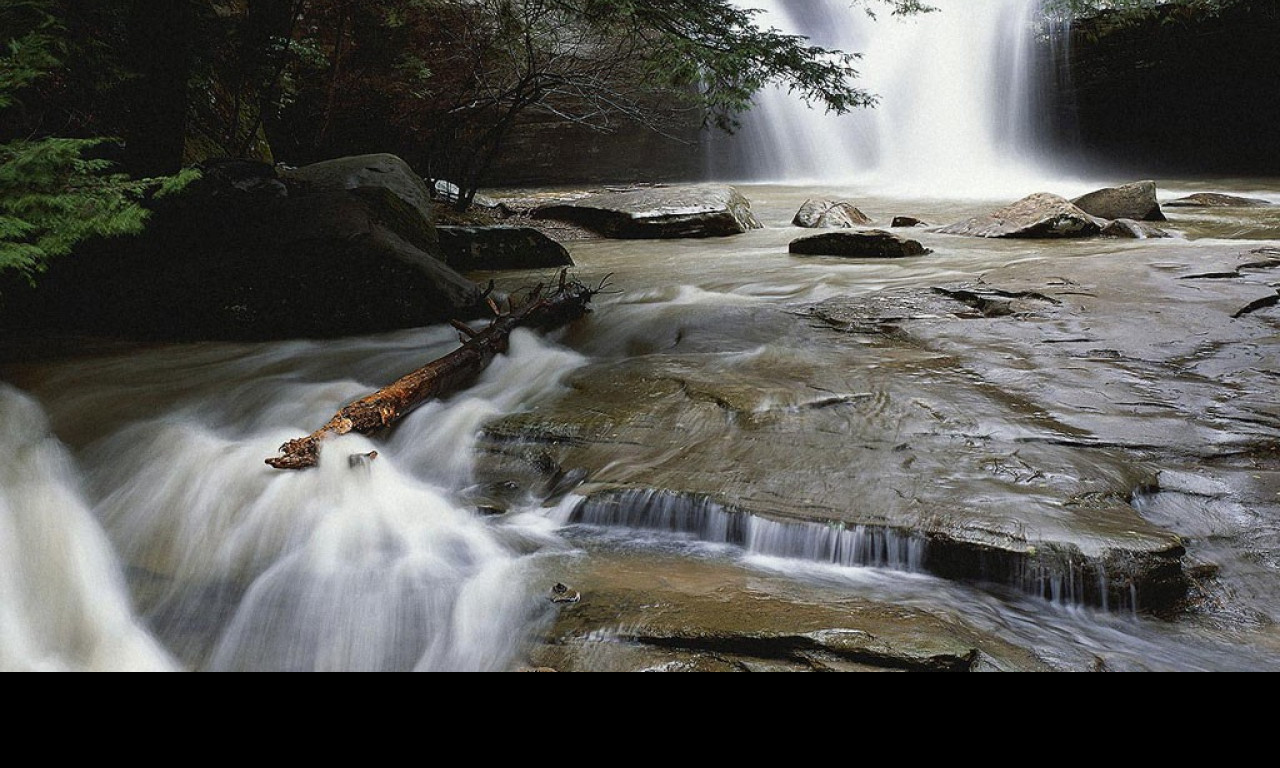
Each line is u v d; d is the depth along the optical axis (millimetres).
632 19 11016
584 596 4121
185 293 8406
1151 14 25672
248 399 6770
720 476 5094
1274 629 4051
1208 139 27500
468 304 8992
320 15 15945
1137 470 5074
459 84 17109
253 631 4062
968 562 4352
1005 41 27781
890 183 25656
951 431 5594
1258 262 9469
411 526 4984
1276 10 24766
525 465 5637
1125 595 4184
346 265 8625
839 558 4555
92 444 5863
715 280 10969
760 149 27156
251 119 13648
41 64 6742
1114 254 10312
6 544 4629
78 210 6047
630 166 26016
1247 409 5902
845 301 8906
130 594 4367
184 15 9273
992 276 9492
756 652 3646
